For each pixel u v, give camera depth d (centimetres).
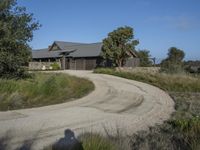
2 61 1748
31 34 1873
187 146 731
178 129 930
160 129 947
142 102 1496
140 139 813
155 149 723
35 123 960
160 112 1241
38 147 715
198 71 4303
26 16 1845
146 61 5916
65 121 1005
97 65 4734
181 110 1273
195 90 2122
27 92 1477
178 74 2862
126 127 960
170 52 6425
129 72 3186
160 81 2467
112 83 2358
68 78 2338
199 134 838
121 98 1608
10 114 1096
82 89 1897
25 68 1992
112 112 1209
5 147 709
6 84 1467
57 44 5997
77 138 754
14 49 1811
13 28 1816
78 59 5056
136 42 4275
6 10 1789
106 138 676
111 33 4241
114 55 4234
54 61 5603
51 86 1619
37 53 6300
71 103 1402
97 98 1587
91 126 949
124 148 657
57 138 793
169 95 1819
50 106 1302
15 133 832
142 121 1059
